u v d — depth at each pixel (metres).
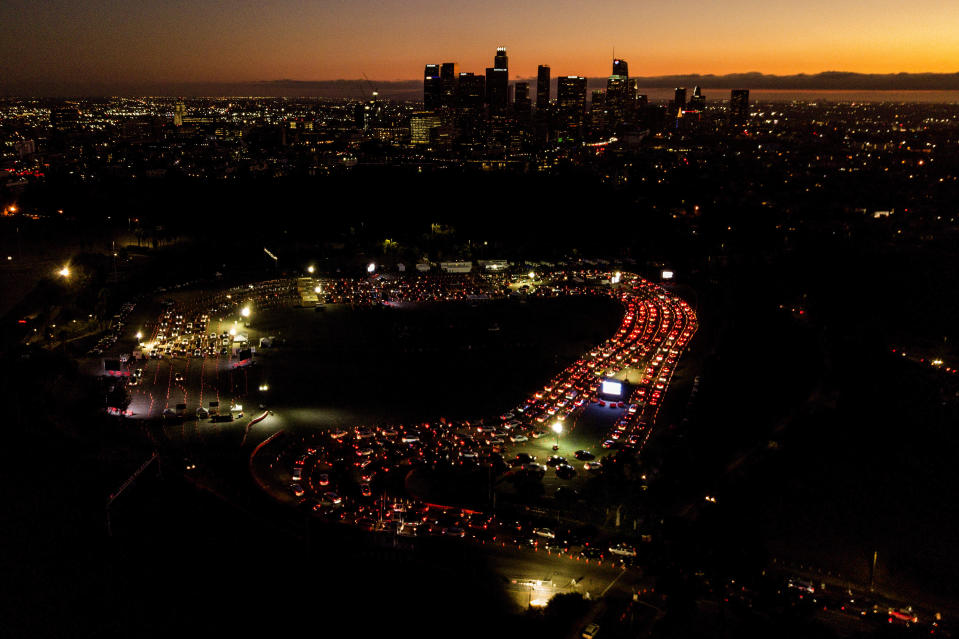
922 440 192.75
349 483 159.75
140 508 141.62
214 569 123.88
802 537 146.25
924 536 149.25
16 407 182.12
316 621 111.31
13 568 120.88
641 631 111.25
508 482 162.00
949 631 118.25
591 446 181.75
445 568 128.00
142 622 109.94
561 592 121.62
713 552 125.50
